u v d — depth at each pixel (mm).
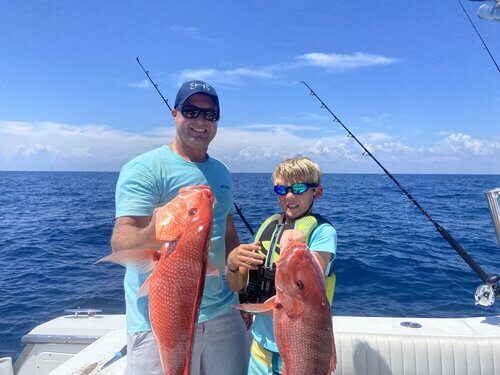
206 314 2820
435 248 10578
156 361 2572
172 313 1881
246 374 3105
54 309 7070
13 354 5566
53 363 4023
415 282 7762
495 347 3314
